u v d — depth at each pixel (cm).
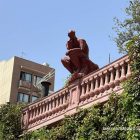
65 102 1806
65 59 1916
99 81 1647
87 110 1625
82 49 1869
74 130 1644
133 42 1469
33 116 2016
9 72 6147
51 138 1739
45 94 2353
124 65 1534
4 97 6072
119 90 1504
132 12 2988
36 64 6259
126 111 1418
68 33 1900
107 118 1491
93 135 1506
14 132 2088
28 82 6134
